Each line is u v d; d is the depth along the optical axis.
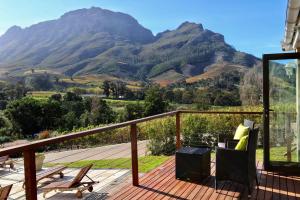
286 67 5.40
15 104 27.42
